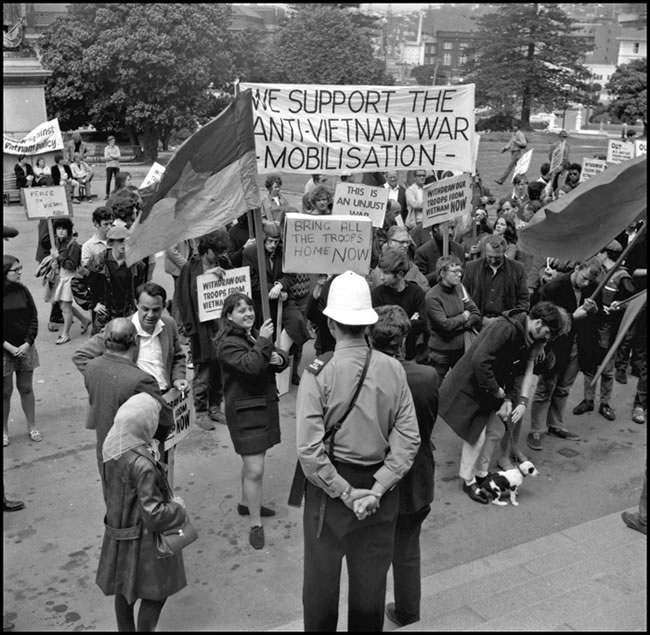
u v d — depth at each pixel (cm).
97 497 608
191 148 572
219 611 472
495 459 694
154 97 3086
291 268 654
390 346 420
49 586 495
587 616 400
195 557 530
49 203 995
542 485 648
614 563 481
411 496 427
